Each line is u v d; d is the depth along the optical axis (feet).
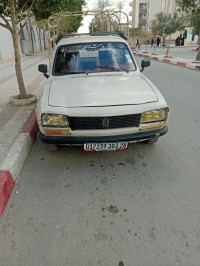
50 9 15.53
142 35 95.45
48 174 8.66
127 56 11.73
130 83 9.59
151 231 6.11
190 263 5.24
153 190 7.74
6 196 7.29
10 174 7.89
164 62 46.80
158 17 94.53
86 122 7.73
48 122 7.88
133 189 7.80
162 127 8.61
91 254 5.49
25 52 66.28
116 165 9.25
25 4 14.14
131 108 7.77
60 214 6.72
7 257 5.45
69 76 10.68
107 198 7.38
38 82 23.72
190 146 10.63
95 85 9.29
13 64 40.37
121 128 7.96
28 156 9.93
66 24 59.93
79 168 9.05
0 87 21.39
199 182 8.13
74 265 5.24
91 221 6.47
